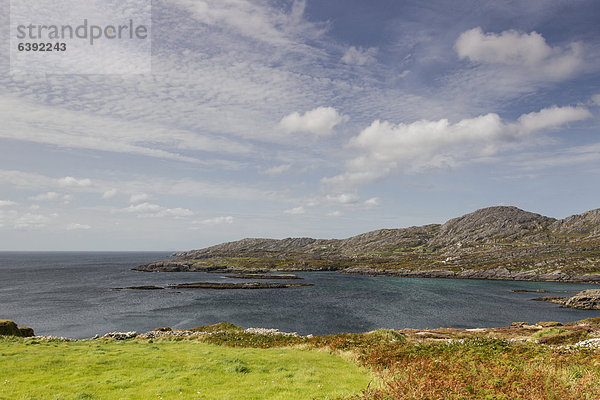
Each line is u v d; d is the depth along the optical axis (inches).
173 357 951.0
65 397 566.9
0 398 567.5
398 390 496.4
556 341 1364.4
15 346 1117.7
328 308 3388.3
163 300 3878.0
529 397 461.7
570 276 6919.3
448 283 6417.3
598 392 481.1
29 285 5275.6
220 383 650.2
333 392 553.3
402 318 2878.9
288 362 861.8
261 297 4242.1
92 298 3949.3
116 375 730.8
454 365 654.5
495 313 3221.0
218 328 1926.7
